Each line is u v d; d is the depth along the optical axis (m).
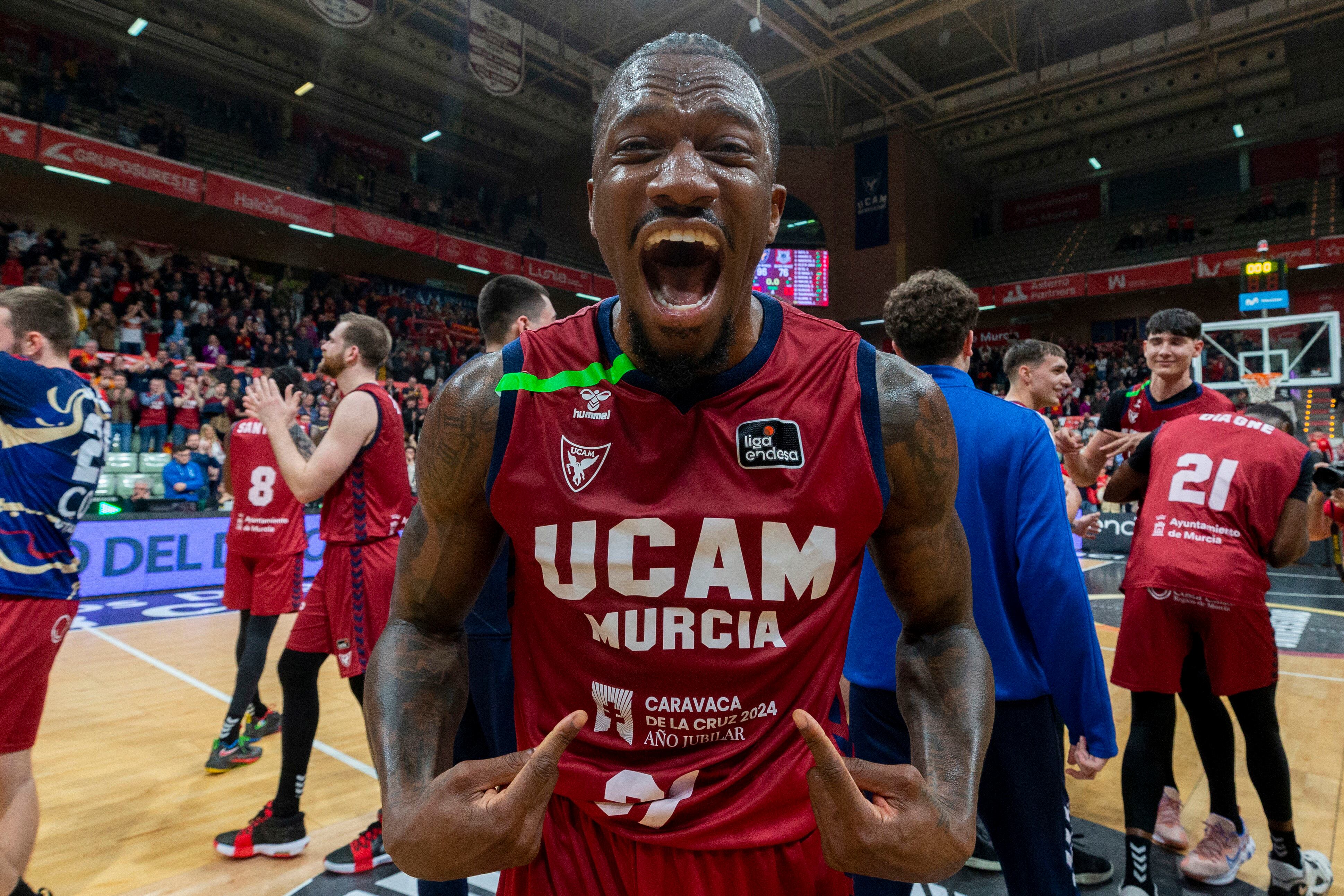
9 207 11.91
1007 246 19.70
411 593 0.85
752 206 0.69
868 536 0.76
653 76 0.71
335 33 15.02
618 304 0.81
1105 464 2.63
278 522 3.01
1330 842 2.38
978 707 0.80
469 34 12.62
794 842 0.76
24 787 1.86
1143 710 2.05
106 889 2.06
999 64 17.72
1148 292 17.48
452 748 0.80
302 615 2.21
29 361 1.96
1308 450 2.06
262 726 3.27
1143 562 2.13
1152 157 18.70
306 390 10.13
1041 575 1.47
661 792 0.74
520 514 0.74
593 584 0.73
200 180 11.71
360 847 2.17
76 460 2.00
